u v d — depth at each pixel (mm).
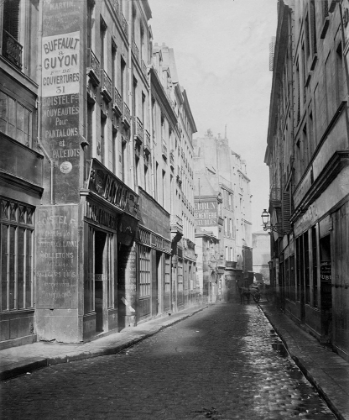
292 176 23234
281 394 7000
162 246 25984
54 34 13922
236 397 6801
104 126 16844
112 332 15680
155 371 8953
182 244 34406
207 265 49281
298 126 19938
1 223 11312
